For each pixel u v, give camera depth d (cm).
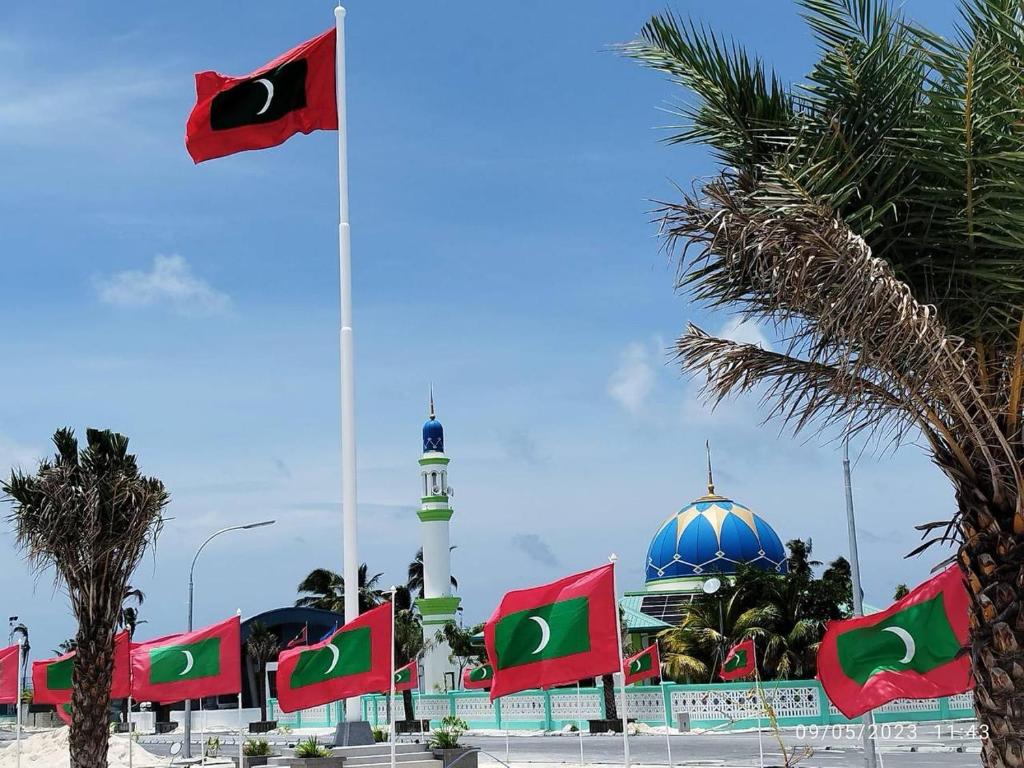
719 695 5262
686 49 1261
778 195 1127
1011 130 1112
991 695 1188
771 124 1248
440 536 7706
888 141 1188
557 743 4838
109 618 2856
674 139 1289
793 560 7062
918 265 1218
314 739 2950
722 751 4044
